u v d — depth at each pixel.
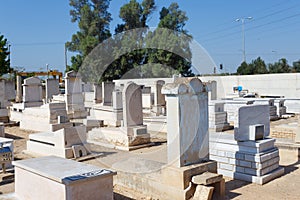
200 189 4.52
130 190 5.36
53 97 17.86
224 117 11.35
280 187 5.30
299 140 8.18
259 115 6.22
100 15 29.44
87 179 3.79
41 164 4.45
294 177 5.83
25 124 12.55
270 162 5.78
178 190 4.63
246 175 5.66
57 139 7.63
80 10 29.61
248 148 5.72
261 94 20.55
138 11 28.20
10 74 32.50
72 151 7.45
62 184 3.72
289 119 13.73
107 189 4.04
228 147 5.97
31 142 8.44
